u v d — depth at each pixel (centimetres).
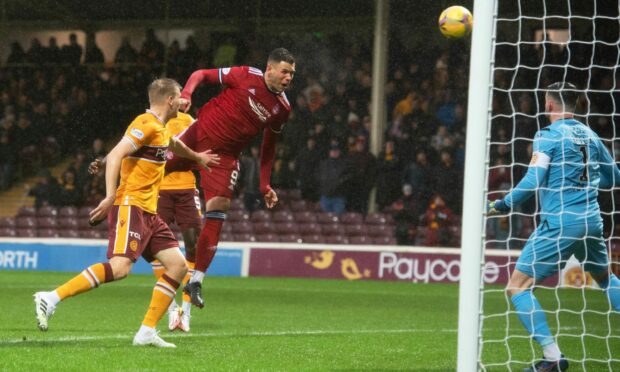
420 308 1769
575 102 903
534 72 3475
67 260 2742
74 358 866
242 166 3253
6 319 1303
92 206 3356
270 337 1152
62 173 3659
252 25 4028
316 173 3125
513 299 881
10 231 3259
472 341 738
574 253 888
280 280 2572
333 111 3347
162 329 1226
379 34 3300
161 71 3847
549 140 878
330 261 2695
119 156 922
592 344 1173
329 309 1697
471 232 746
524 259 882
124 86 3800
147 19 4209
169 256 984
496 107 3322
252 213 3156
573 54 3478
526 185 862
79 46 3888
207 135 1208
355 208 3247
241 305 1741
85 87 3844
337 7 3947
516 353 1049
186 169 1238
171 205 1310
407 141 3183
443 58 3469
